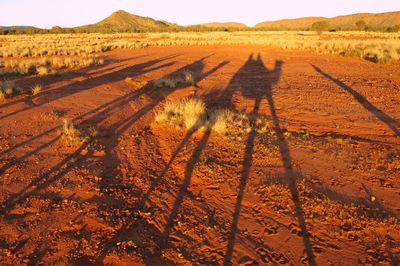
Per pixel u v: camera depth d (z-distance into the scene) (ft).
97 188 17.33
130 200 16.38
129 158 21.21
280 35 190.08
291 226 14.34
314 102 35.60
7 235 13.64
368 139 24.67
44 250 12.87
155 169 19.72
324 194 16.63
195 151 22.04
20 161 20.33
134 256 12.64
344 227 14.17
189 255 12.78
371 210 15.33
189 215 15.25
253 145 22.93
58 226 14.26
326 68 59.82
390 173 18.90
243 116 29.27
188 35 196.85
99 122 28.35
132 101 35.83
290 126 27.68
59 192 16.90
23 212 15.20
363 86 43.50
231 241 13.52
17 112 30.91
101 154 21.62
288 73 54.95
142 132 25.93
